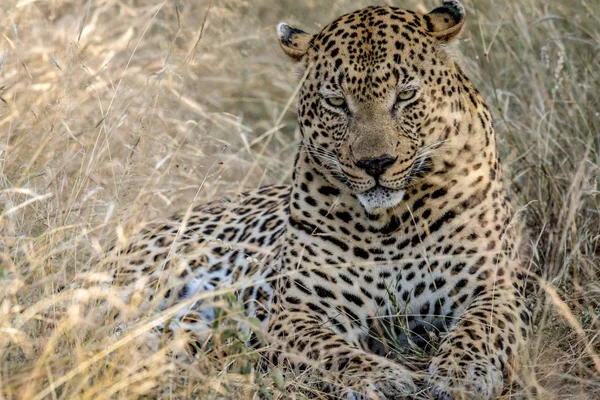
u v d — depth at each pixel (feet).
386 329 32.96
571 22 47.34
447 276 33.37
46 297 28.89
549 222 39.22
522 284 34.65
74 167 38.29
